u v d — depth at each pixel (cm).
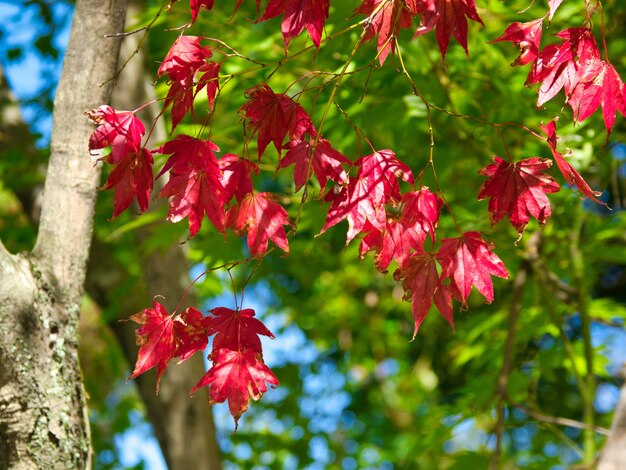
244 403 179
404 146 381
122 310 438
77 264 228
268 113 179
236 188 182
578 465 330
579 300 391
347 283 841
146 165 181
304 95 351
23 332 213
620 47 364
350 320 871
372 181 179
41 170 484
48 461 211
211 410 392
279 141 180
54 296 222
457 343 557
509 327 378
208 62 180
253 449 701
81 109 226
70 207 227
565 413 834
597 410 674
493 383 423
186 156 179
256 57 351
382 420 943
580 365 445
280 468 706
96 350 629
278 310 853
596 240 428
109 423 744
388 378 934
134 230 387
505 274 180
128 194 181
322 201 180
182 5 350
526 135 363
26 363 212
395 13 181
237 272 691
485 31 353
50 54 540
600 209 632
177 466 383
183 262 387
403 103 350
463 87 364
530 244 396
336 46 336
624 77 356
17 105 506
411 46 337
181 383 386
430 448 409
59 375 218
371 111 352
